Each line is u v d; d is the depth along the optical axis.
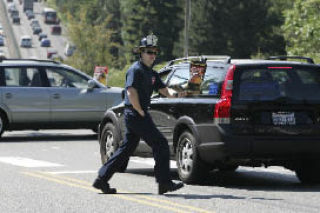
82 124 50.31
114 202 23.11
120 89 51.31
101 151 33.22
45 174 30.14
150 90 24.84
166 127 29.23
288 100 26.91
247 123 26.53
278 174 31.89
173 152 28.84
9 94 48.81
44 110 49.44
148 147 30.38
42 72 49.78
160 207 22.17
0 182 27.56
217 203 22.95
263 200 23.69
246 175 31.38
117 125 32.09
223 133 26.39
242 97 26.62
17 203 22.86
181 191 25.72
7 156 37.97
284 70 27.30
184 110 28.16
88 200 23.50
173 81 29.77
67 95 49.88
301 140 26.72
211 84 27.47
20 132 56.84
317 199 24.12
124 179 29.14
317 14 127.31
